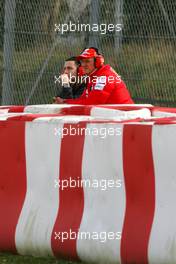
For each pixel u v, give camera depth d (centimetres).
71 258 1864
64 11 3881
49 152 1883
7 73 4066
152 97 3647
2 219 1952
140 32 3662
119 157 1781
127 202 1780
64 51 3888
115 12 3709
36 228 1892
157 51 3625
